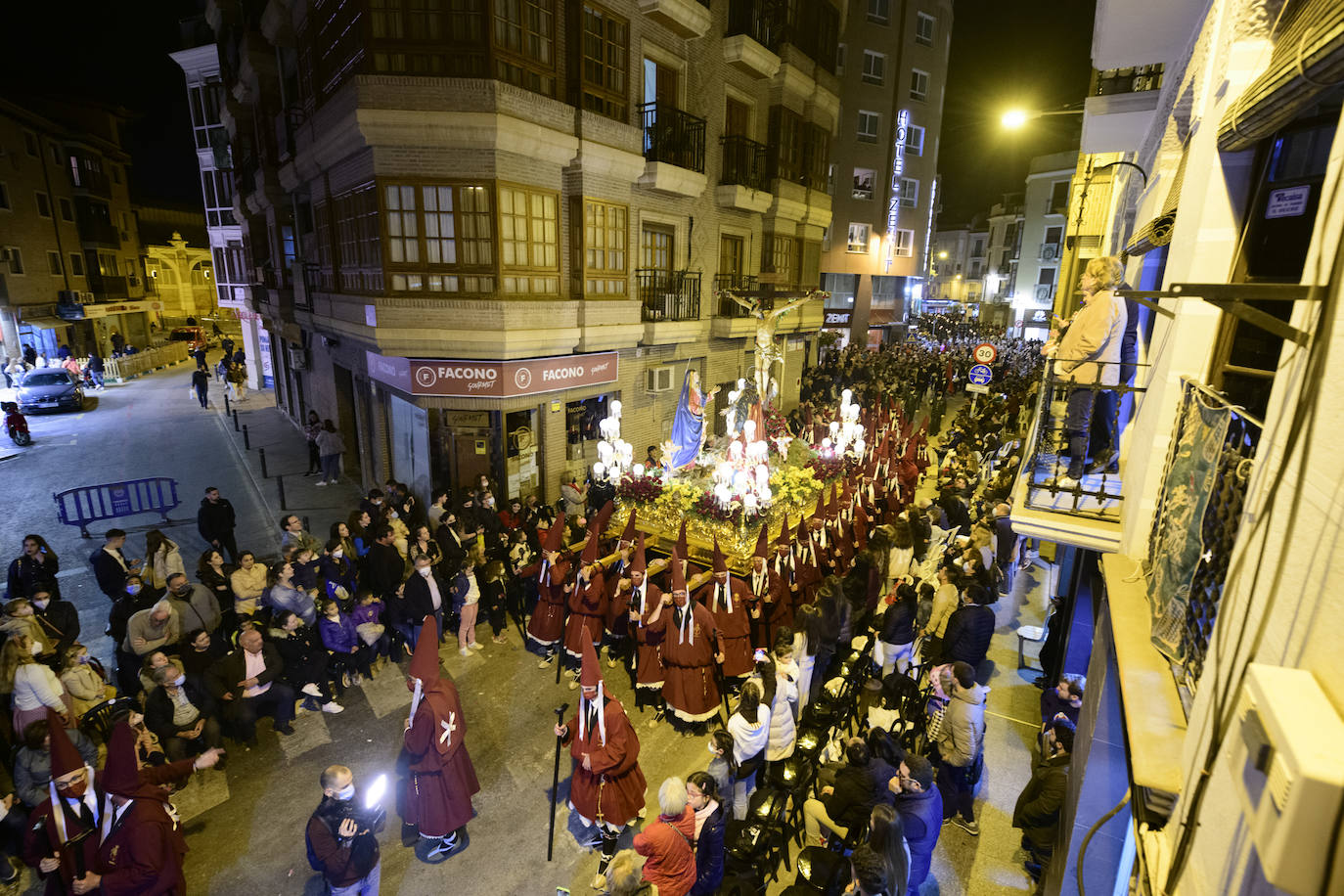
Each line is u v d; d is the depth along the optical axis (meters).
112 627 8.09
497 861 6.29
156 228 50.31
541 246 12.34
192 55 28.75
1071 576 8.27
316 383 19.80
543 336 12.27
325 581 9.38
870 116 34.69
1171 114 6.18
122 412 25.03
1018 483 6.74
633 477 10.86
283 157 17.28
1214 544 3.00
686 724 8.34
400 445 14.23
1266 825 1.46
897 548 11.82
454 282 11.58
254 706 7.64
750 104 17.92
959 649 7.98
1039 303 50.53
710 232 17.08
